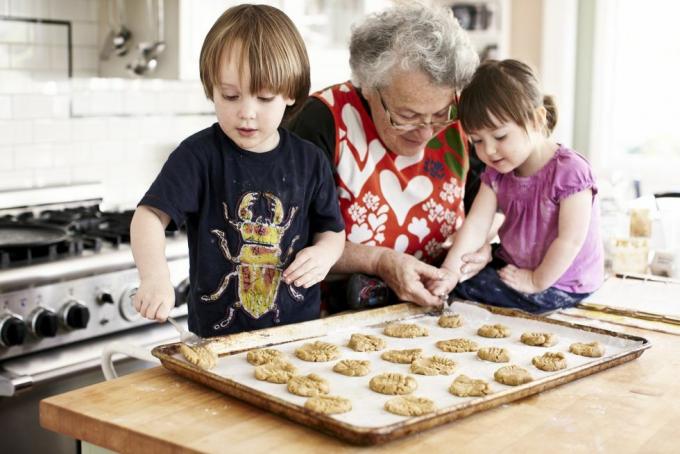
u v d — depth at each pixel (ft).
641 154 12.08
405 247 6.15
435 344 5.08
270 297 5.26
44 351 7.17
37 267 7.01
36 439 6.98
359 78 5.58
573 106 12.12
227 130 4.89
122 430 3.65
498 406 3.96
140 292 4.61
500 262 6.32
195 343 4.60
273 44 4.70
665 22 11.69
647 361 4.70
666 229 7.57
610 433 3.68
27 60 8.75
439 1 11.90
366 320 5.45
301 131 5.83
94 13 9.24
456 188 6.29
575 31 11.92
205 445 3.48
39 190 8.91
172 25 8.73
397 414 3.87
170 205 4.85
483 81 5.63
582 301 6.07
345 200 5.95
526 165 5.95
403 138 5.76
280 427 3.69
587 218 5.78
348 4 10.43
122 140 9.70
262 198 5.15
